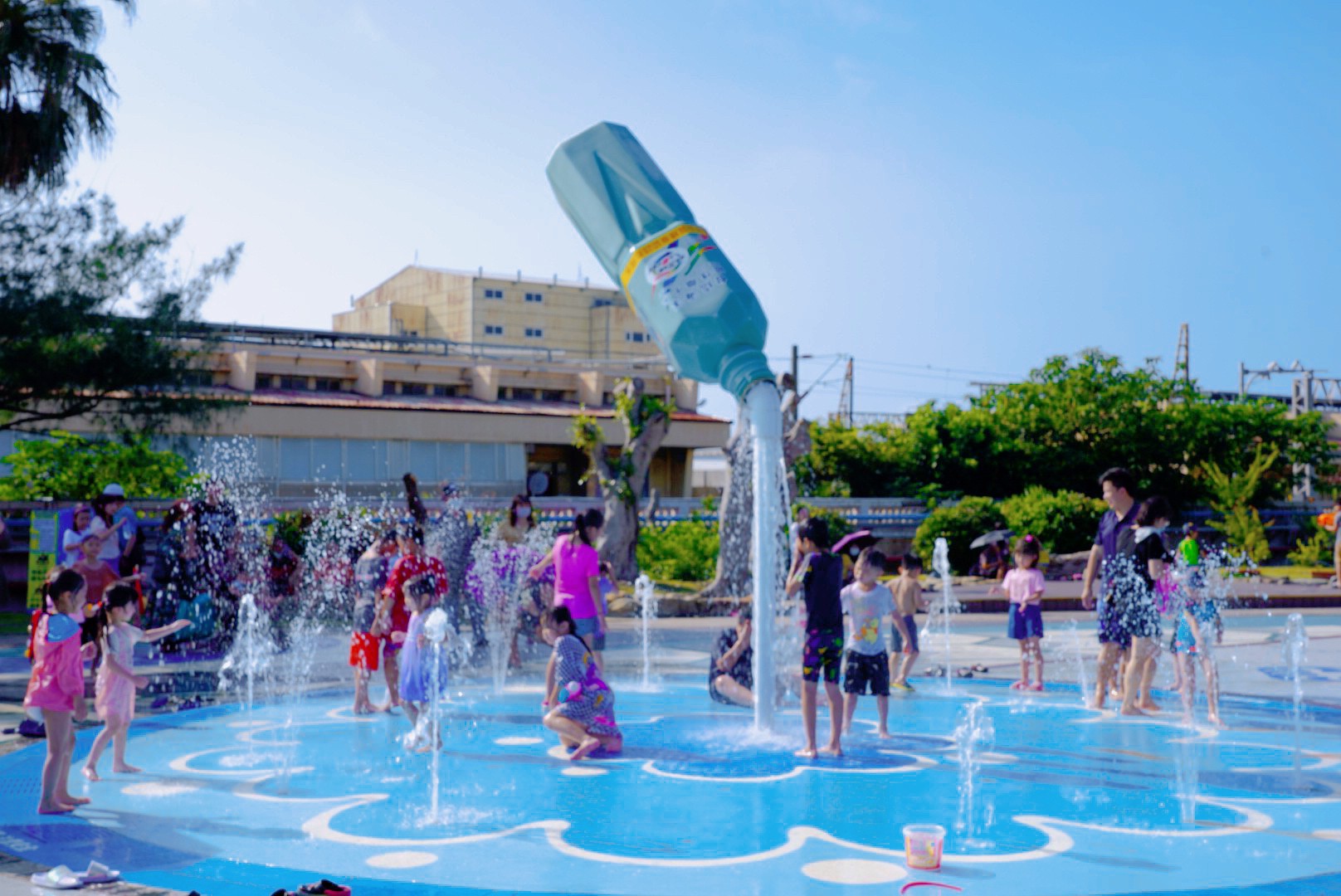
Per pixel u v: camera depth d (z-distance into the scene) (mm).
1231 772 7719
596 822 6434
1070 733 9172
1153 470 39938
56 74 17531
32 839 6160
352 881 5383
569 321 71938
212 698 11359
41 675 6754
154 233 18969
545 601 11547
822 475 40750
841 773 7672
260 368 41625
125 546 14430
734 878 5426
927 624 17891
